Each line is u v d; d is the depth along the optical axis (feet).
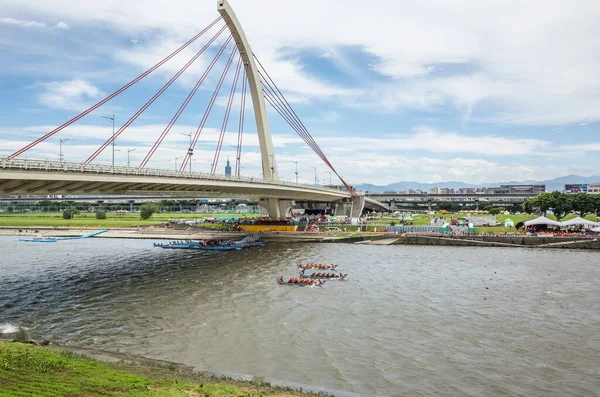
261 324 154.51
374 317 163.02
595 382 112.37
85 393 82.94
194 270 255.70
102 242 404.16
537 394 106.11
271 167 423.23
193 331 146.82
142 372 104.94
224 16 364.79
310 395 99.14
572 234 382.83
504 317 163.63
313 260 295.07
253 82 402.31
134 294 195.72
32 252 332.19
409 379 112.98
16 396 76.38
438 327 152.25
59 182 188.55
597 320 160.45
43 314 164.25
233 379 107.65
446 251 343.26
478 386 109.81
